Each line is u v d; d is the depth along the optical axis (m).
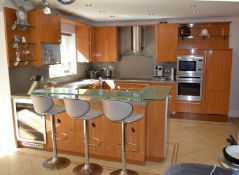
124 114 2.73
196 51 5.87
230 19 5.93
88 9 4.76
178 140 4.38
